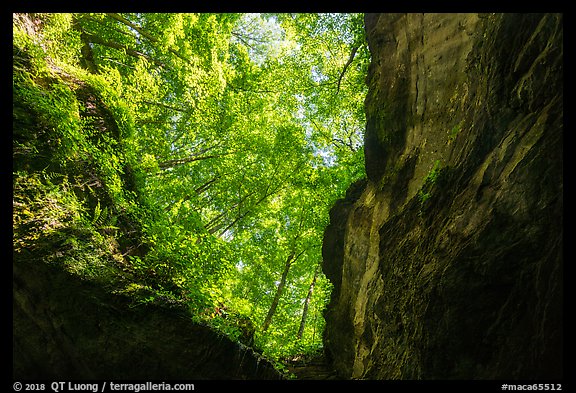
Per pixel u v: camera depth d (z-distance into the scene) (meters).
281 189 20.09
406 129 10.46
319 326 22.36
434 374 6.21
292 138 19.22
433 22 9.61
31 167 7.18
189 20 14.38
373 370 8.90
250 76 18.33
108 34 14.56
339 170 19.83
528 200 5.34
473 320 5.73
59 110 8.14
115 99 11.67
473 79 7.57
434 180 7.74
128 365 6.56
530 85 5.70
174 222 10.32
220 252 8.56
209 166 19.12
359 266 12.20
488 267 5.61
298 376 13.12
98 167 8.97
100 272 6.88
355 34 16.16
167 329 6.92
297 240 21.16
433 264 6.59
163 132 16.70
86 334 6.39
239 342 7.80
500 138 6.37
